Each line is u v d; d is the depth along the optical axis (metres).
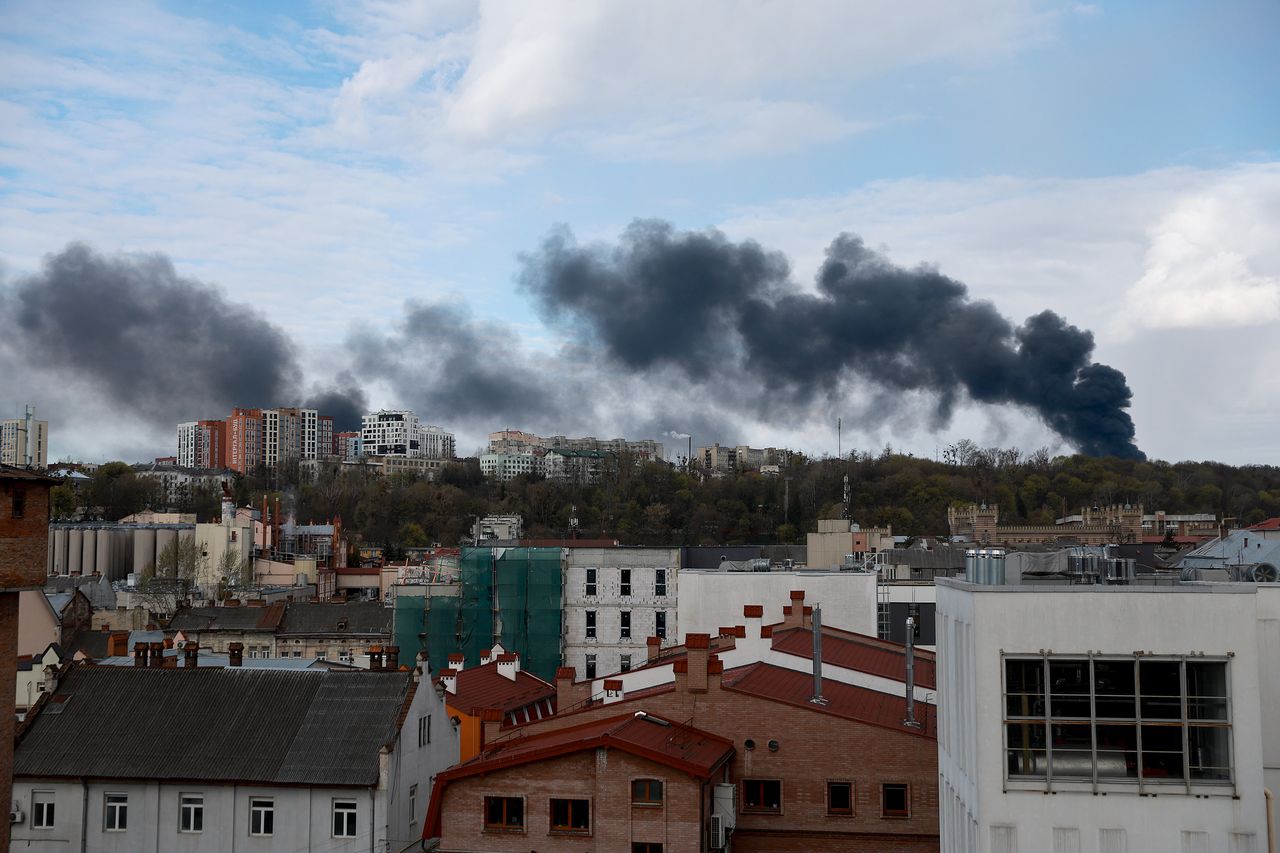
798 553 152.75
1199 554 87.38
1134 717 35.16
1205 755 34.94
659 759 46.72
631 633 126.25
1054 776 35.28
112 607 170.62
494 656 91.44
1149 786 34.88
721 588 93.81
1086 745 35.25
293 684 61.97
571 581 128.00
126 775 56.88
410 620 128.88
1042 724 35.53
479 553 128.50
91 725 60.09
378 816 55.94
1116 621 35.44
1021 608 35.84
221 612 139.50
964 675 38.00
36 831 57.12
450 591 134.25
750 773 53.09
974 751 36.06
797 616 77.50
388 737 58.12
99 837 56.94
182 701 61.41
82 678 63.09
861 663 67.94
